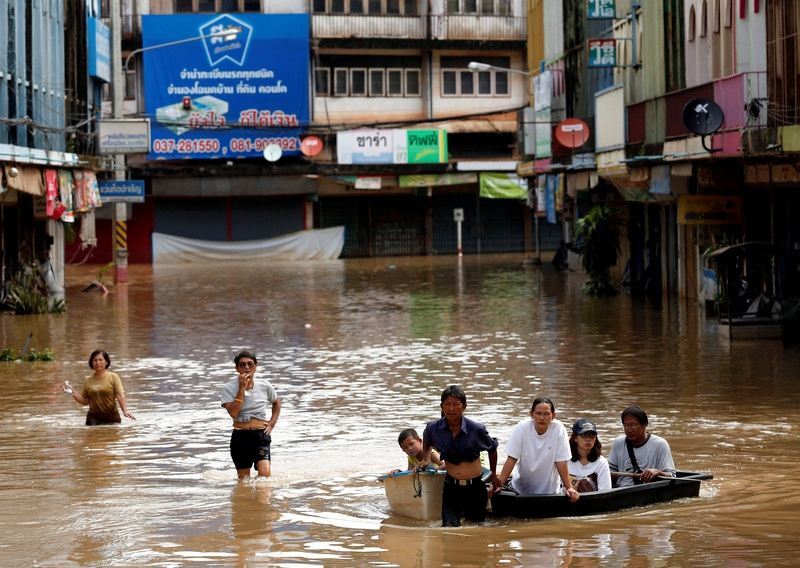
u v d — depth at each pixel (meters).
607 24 46.50
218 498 15.67
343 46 74.06
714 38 34.34
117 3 51.22
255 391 16.77
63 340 33.34
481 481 14.13
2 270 42.12
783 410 20.94
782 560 12.51
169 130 72.50
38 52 41.47
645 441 15.30
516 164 73.06
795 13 28.84
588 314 37.88
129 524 14.43
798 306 31.91
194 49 72.31
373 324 36.62
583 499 14.23
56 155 40.91
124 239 54.34
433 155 74.62
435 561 12.73
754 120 29.78
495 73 76.88
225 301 45.44
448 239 78.31
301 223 75.25
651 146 39.62
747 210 34.16
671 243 42.97
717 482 15.95
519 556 12.84
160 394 24.20
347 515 14.73
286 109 73.19
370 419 21.19
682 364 26.53
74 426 20.88
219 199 74.25
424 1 74.81
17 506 15.34
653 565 12.45
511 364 27.45
